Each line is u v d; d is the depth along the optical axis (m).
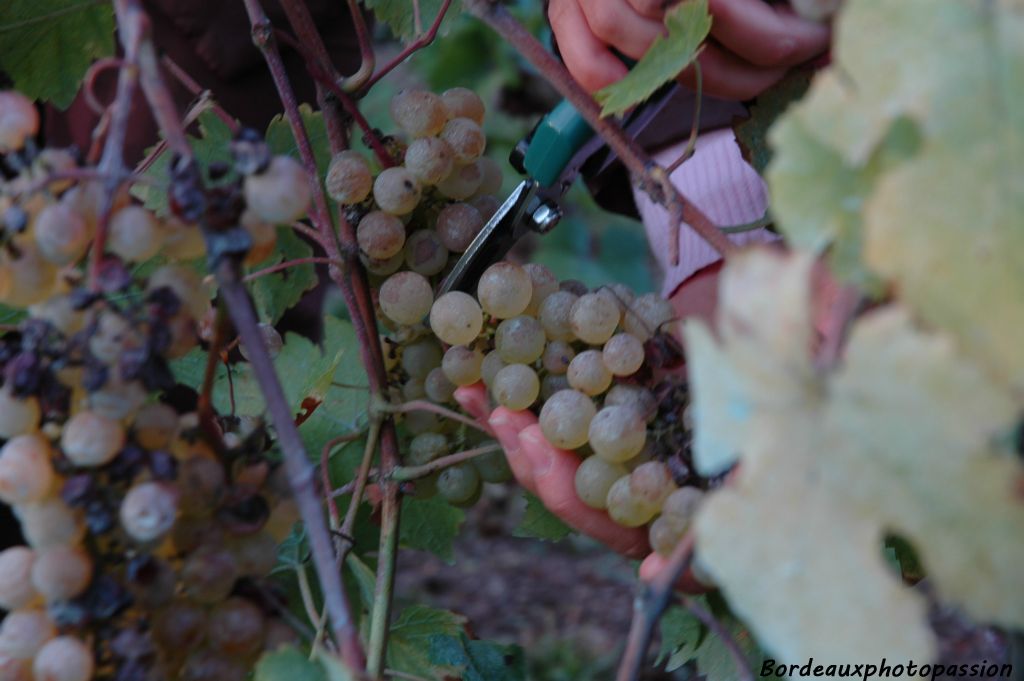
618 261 1.99
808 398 0.51
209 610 0.60
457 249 0.72
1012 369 0.49
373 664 0.69
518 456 0.67
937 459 0.50
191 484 0.59
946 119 0.51
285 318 0.95
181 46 0.88
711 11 0.66
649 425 0.66
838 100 0.52
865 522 0.51
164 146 0.73
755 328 0.51
